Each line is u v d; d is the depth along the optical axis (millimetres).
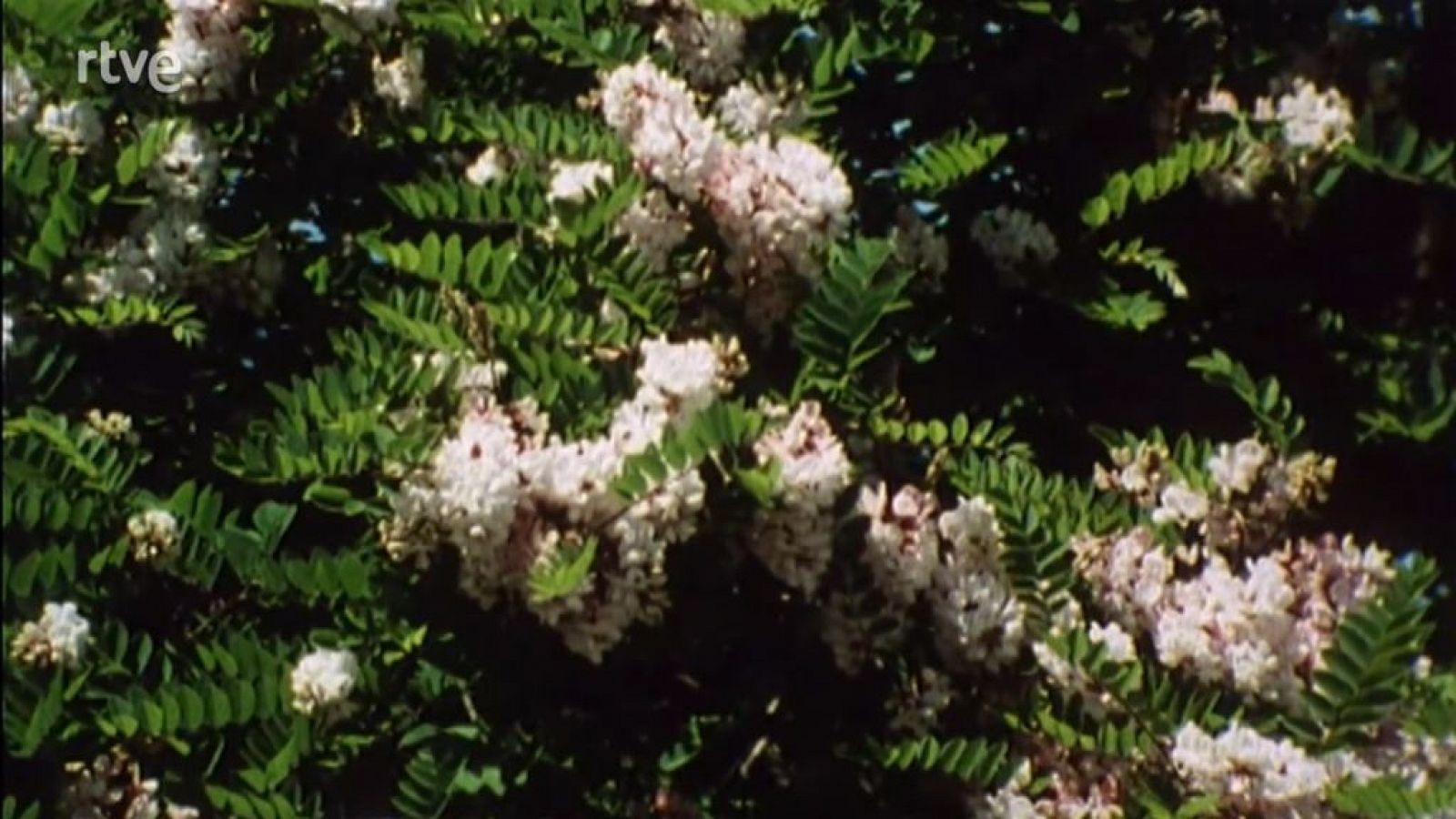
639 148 3658
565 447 3443
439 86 4016
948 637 3631
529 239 3785
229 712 3549
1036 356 4070
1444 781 3498
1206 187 4113
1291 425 3906
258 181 3992
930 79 4117
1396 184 4137
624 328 3621
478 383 3607
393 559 3545
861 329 3607
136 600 3701
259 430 3650
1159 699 3580
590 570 3428
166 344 3924
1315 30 4203
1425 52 4211
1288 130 4066
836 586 3598
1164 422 4094
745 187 3631
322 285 3984
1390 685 3537
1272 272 4188
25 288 3773
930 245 3959
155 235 3850
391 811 3660
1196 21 4176
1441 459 4121
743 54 3977
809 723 3656
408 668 3639
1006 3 4078
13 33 3828
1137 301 3982
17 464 3617
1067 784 3633
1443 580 4105
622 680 3650
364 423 3525
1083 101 4117
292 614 3764
